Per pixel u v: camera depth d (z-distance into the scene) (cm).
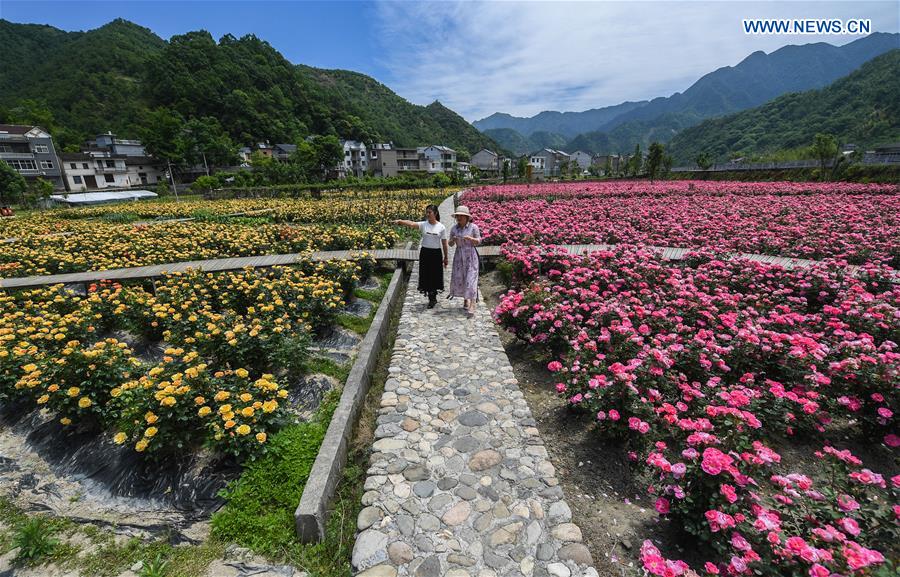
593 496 318
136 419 355
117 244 1129
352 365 532
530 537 271
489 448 353
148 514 316
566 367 429
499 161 9306
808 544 229
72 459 369
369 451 368
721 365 410
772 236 947
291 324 558
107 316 628
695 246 960
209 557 281
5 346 464
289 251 1098
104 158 5656
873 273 650
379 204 2384
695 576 227
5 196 3716
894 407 334
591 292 593
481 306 703
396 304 777
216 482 330
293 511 304
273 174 4919
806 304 601
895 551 249
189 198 4009
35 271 942
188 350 502
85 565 281
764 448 274
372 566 255
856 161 2897
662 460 270
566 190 2814
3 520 321
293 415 387
